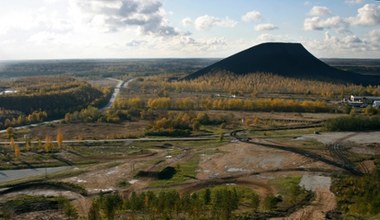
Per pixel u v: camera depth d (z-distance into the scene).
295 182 100.81
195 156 130.50
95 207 78.31
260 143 143.25
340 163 116.81
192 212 77.12
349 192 89.25
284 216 77.44
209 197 84.69
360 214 75.62
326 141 142.88
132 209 81.19
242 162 121.06
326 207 82.38
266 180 104.75
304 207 82.62
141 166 121.25
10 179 116.75
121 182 108.12
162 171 113.50
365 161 118.38
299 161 119.62
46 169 126.00
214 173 112.31
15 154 138.25
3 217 85.31
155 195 88.56
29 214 87.75
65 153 142.12
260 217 76.88
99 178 112.19
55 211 89.69
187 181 106.62
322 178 103.62
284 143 141.88
